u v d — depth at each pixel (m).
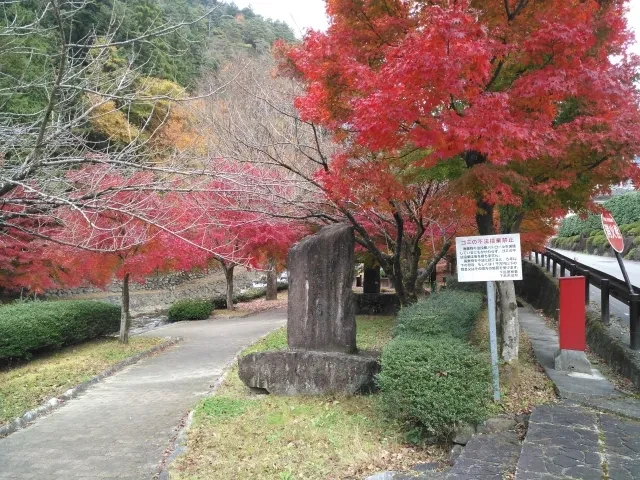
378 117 4.66
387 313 13.56
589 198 5.80
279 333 12.08
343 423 5.55
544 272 12.78
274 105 8.86
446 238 10.09
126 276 12.26
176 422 6.81
